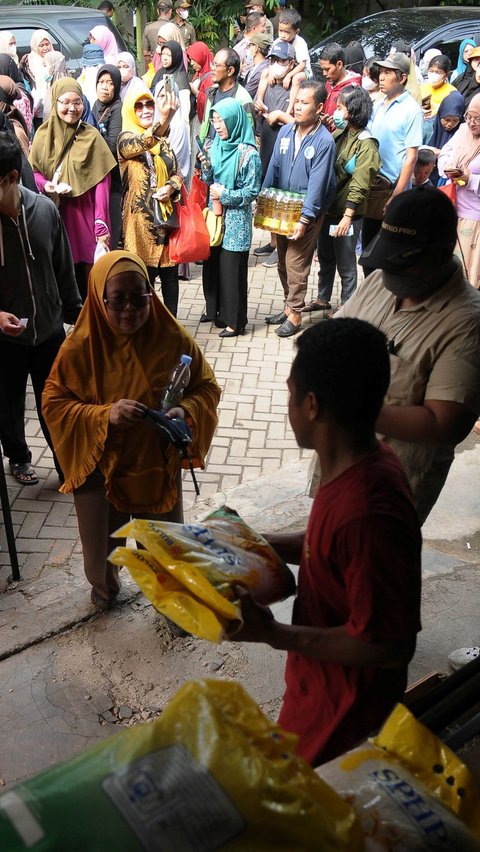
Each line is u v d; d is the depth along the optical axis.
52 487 4.57
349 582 1.62
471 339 2.40
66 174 5.41
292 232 6.05
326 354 1.60
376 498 1.59
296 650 1.70
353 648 1.63
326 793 1.20
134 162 5.70
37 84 8.46
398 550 1.57
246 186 5.85
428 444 2.45
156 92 6.41
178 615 1.58
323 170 5.86
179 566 1.66
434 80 7.77
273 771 1.16
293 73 7.59
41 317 4.00
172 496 3.12
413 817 1.29
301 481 4.55
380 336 1.64
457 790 1.36
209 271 6.35
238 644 3.39
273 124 7.64
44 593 3.69
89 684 3.18
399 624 1.60
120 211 6.02
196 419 3.04
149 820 1.08
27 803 1.09
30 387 5.66
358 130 5.99
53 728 2.98
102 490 3.14
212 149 5.89
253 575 1.76
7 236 3.75
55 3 13.43
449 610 3.50
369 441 1.65
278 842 1.10
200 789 1.11
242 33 10.99
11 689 3.15
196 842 1.07
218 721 1.21
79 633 3.44
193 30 10.80
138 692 3.15
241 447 4.95
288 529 4.09
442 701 1.66
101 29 9.12
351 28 9.88
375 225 6.40
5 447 4.49
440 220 2.31
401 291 2.44
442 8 10.27
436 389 2.43
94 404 2.99
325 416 1.62
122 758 1.16
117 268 2.77
